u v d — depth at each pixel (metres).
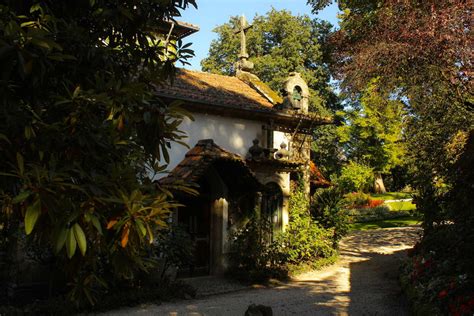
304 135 15.50
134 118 3.22
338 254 15.94
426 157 12.36
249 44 34.22
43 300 9.08
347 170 34.06
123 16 3.54
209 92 14.12
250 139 14.03
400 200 34.97
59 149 2.78
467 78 11.29
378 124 31.94
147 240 2.79
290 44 32.22
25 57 2.54
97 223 2.50
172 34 4.37
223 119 13.43
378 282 11.98
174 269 11.33
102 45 3.70
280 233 13.86
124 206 2.68
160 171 3.41
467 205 6.98
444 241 8.63
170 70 4.14
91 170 2.74
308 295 10.44
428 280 8.16
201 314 8.66
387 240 20.61
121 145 3.09
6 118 2.59
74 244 2.41
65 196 2.52
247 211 13.39
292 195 14.89
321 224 15.48
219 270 12.65
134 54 3.96
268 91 16.45
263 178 13.99
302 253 14.16
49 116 2.88
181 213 12.48
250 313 6.66
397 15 11.76
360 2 14.19
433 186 11.28
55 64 3.03
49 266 9.40
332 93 34.34
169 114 3.36
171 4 3.90
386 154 33.16
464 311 5.68
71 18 3.40
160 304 9.48
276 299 10.03
